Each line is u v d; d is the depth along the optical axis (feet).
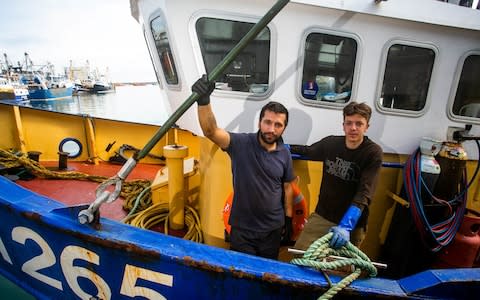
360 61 7.45
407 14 7.16
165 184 9.84
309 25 7.05
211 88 4.94
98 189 4.90
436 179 7.20
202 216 8.50
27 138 14.44
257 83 7.31
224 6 6.69
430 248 7.14
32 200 5.61
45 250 5.49
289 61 7.22
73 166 14.46
